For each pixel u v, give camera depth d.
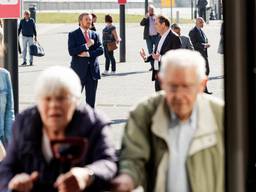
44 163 5.15
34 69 31.73
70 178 4.86
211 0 56.19
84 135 5.16
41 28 57.66
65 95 5.05
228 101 4.37
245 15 4.33
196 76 5.07
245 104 4.35
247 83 4.36
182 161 5.20
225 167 4.39
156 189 5.22
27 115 5.24
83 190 5.03
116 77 28.73
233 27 4.34
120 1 35.69
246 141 4.36
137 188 5.36
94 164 5.07
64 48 41.28
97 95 23.33
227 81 4.37
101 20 63.25
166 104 5.30
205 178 5.19
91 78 18.56
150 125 5.30
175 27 21.67
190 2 65.00
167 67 5.09
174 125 5.25
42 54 34.91
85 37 18.38
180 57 5.09
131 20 65.56
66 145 4.98
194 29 24.52
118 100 22.19
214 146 5.21
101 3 76.06
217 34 48.03
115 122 18.06
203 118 5.26
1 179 5.25
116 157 5.23
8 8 12.40
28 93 23.53
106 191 5.09
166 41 16.31
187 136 5.23
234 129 4.36
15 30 12.66
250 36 4.36
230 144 4.37
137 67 32.44
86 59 18.38
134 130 5.29
